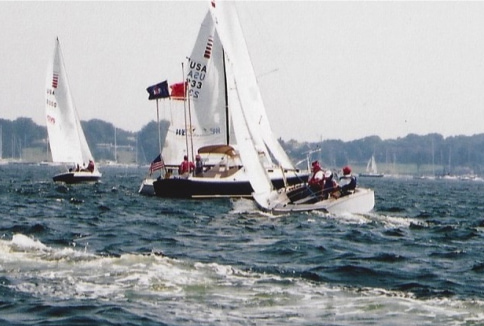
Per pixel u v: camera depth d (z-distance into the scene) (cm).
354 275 6362
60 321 4684
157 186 15862
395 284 6041
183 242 8556
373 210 14150
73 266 6003
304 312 4953
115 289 5378
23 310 4891
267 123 15300
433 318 4831
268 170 15012
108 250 7775
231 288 5494
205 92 17362
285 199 11931
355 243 8625
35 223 10162
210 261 7038
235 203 14475
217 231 9775
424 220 12444
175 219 11419
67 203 14738
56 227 9869
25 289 5341
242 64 14962
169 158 17912
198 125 17400
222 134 17288
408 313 4944
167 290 5381
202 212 12588
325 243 8500
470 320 4788
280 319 4788
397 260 7369
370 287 5853
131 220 11181
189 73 17438
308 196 11781
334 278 6209
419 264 7150
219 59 17312
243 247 8131
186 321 4716
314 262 7112
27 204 14275
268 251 7812
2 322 4669
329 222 10706
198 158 15825
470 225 11912
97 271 5850
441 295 5572
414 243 8819
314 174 11719
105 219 11344
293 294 5388
